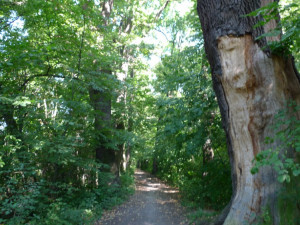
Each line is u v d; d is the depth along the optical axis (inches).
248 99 152.6
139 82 616.4
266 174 145.7
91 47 321.7
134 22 568.7
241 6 156.5
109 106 431.8
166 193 548.4
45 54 270.1
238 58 154.6
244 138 154.6
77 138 309.0
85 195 347.3
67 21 326.3
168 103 368.8
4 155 239.9
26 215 233.5
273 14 112.6
